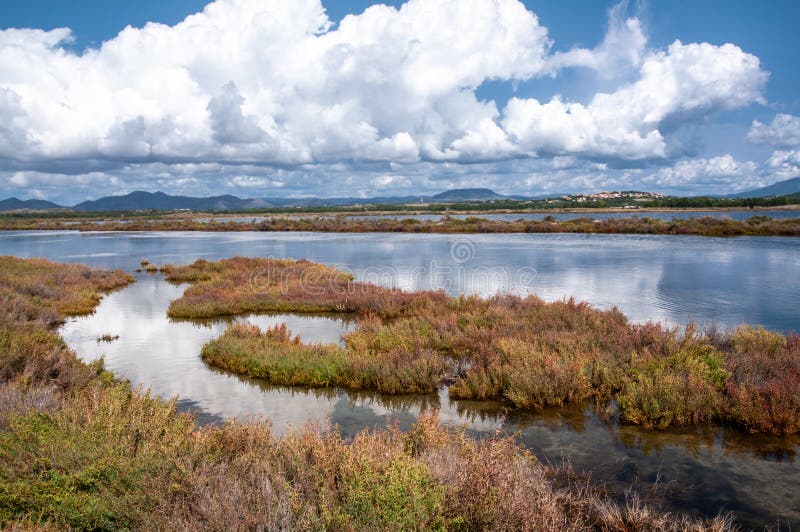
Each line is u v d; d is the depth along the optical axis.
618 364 9.56
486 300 16.50
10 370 7.92
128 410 5.92
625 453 6.55
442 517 3.75
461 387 9.03
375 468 4.40
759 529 4.82
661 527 4.66
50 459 4.37
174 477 4.23
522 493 4.20
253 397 9.01
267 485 4.01
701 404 7.64
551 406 8.40
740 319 14.30
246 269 26.16
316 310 17.44
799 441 6.85
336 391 9.40
